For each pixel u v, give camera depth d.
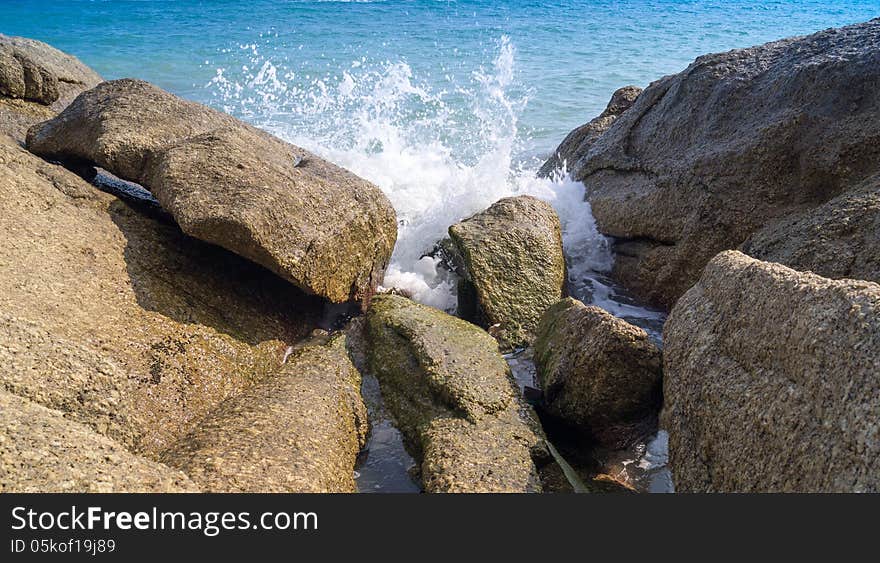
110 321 5.03
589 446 5.14
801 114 6.79
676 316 5.02
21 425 3.56
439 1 32.69
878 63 6.55
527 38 24.14
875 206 5.54
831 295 3.66
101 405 4.33
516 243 6.93
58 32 23.44
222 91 15.92
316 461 4.34
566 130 13.64
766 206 6.77
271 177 6.14
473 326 6.06
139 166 6.60
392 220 7.00
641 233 7.62
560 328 5.65
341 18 27.73
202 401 4.98
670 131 8.16
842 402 3.27
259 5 30.19
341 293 6.32
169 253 5.93
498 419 4.89
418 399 5.20
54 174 6.19
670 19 29.88
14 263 4.95
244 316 5.89
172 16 27.14
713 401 4.18
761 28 28.42
